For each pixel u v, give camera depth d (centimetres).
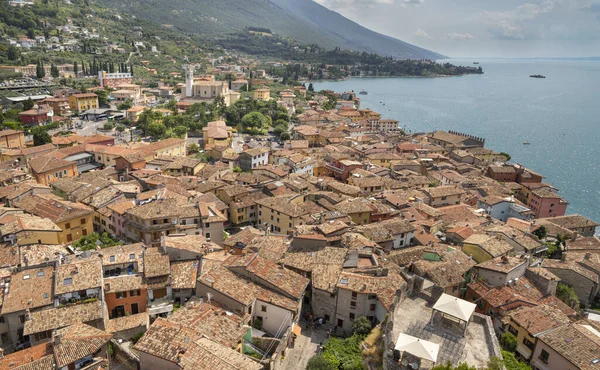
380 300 6888
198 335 5875
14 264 7575
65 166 14562
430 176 18338
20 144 18475
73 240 10100
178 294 7581
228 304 6981
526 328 6719
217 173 15925
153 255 7925
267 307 7000
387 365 4638
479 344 4953
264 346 6481
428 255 8556
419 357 4416
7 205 11106
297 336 6969
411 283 5888
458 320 5150
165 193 11562
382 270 7594
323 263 7994
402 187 15688
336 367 5891
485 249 9062
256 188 14012
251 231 10238
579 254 10194
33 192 11631
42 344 5916
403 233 10150
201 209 10612
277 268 7706
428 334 5106
